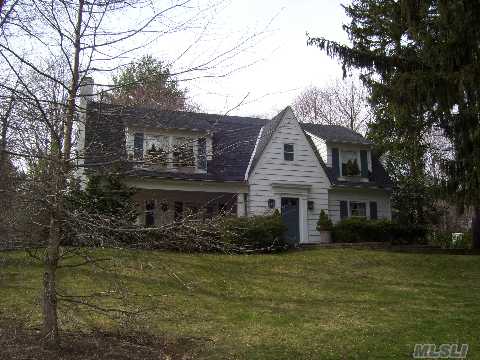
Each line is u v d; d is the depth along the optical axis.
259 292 11.91
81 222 5.93
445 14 15.57
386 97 16.83
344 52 17.45
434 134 24.27
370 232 20.80
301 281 13.20
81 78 6.75
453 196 17.34
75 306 8.60
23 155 5.95
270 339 8.19
